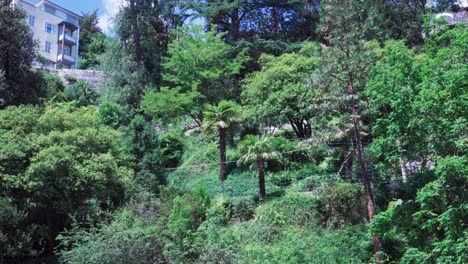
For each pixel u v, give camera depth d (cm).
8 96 2686
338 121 1669
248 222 1847
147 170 2406
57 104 3112
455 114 1227
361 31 1714
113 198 2031
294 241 1453
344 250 1462
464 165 1105
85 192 1862
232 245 1411
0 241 1592
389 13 3334
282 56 3073
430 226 1193
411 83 1398
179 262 1323
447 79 1254
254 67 3650
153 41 3691
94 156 1945
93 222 1766
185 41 3231
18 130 1900
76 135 1991
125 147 2381
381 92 1476
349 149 2088
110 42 3597
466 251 1025
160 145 2964
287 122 2975
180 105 3003
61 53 5906
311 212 1788
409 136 1364
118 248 1348
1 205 1605
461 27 1467
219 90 3195
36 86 2955
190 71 3222
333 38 1673
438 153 1293
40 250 1869
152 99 2981
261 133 3006
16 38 2862
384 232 1382
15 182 1653
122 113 2973
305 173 2344
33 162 1744
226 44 3378
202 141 3088
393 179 1975
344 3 1683
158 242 1412
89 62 6012
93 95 3984
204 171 2708
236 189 2334
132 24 3634
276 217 1773
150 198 1977
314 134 1791
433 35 1609
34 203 1698
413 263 1188
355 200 1755
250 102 2928
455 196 1153
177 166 2978
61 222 1891
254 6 3872
